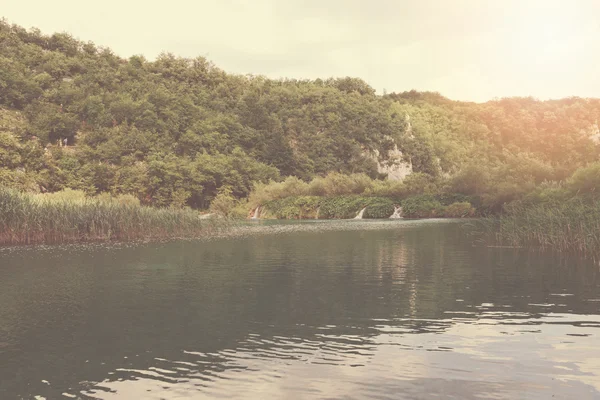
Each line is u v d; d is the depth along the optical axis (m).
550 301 12.19
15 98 118.31
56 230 29.31
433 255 22.45
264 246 27.73
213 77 168.25
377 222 55.94
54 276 16.92
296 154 129.00
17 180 75.75
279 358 7.95
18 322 10.54
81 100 122.50
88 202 34.97
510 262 19.53
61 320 10.70
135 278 16.47
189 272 17.72
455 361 7.68
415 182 75.94
